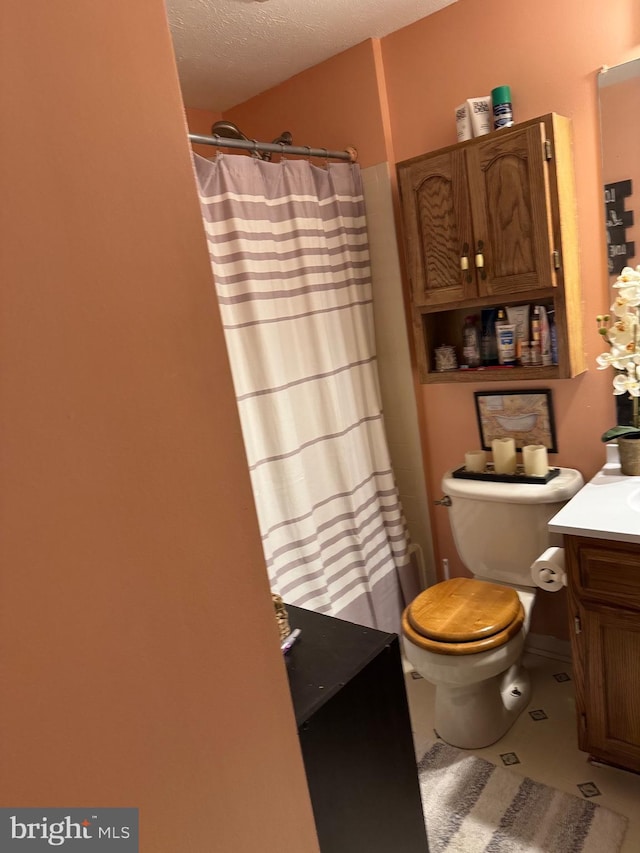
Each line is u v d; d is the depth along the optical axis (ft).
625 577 4.90
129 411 1.79
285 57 7.07
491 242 6.09
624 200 5.82
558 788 5.52
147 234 1.84
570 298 5.95
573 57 5.83
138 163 1.81
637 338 5.55
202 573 2.02
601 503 5.38
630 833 4.97
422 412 7.82
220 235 5.86
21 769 1.55
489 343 6.81
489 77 6.35
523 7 6.00
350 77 7.18
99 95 1.71
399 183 6.63
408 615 6.17
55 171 1.61
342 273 7.18
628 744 5.24
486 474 6.81
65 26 1.63
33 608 1.57
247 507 2.18
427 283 6.68
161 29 1.87
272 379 6.20
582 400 6.52
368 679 3.26
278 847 2.35
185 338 1.95
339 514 7.16
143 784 1.86
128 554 1.80
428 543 8.09
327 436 6.96
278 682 2.33
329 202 6.98
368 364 7.48
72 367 1.65
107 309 1.73
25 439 1.55
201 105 8.20
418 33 6.69
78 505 1.67
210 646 2.06
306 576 6.62
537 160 5.65
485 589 6.39
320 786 2.92
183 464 1.95
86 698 1.70
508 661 5.73
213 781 2.08
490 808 5.41
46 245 1.59
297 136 7.86
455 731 6.22
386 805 3.37
